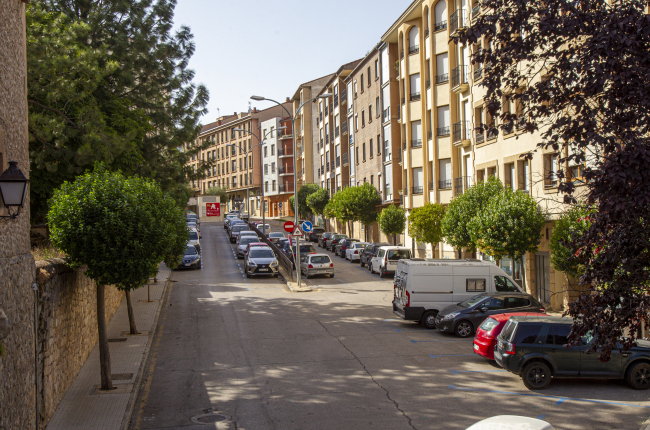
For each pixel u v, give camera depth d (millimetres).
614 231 6203
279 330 17828
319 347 15273
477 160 28297
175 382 12062
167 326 18812
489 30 7504
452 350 14875
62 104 18500
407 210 39750
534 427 6371
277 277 33312
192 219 68500
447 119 33719
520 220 19469
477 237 21156
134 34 23750
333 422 9281
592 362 11438
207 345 15789
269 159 96812
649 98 6223
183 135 25531
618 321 6145
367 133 51719
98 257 10742
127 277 10984
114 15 23562
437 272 18344
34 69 15992
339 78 61344
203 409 10148
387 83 45094
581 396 10844
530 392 11102
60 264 10516
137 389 11234
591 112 6824
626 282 6113
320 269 32250
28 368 8000
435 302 18188
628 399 10664
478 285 18406
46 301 9367
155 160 25281
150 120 24500
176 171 26062
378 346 15383
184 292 27172
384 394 10891
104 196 11070
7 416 6797
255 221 80625
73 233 10578
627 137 6117
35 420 8367
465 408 10008
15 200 7168
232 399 10727
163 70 24844
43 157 17812
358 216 48094
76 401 10375
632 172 5898
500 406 10141
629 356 11453
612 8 6898
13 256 7746
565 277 20781
